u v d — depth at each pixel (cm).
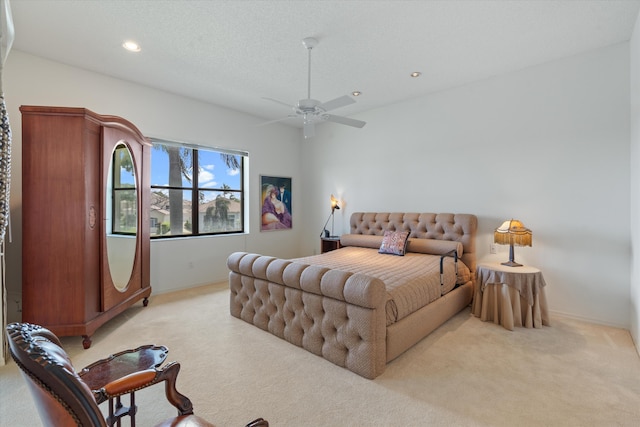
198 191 496
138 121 406
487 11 254
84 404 78
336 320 236
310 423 173
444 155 428
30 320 259
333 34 288
